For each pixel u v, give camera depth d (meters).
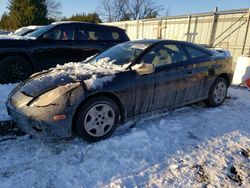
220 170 2.76
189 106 4.86
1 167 2.65
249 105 5.13
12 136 3.38
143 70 3.40
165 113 4.39
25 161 2.78
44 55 6.38
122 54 3.96
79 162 2.79
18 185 2.39
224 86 4.98
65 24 6.75
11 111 3.20
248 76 7.12
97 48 7.11
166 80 3.80
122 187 2.41
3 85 5.78
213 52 4.88
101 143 3.20
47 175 2.55
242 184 2.54
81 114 3.04
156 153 3.03
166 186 2.46
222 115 4.42
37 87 3.12
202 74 4.38
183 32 14.13
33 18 35.69
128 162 2.82
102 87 3.14
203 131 3.70
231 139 3.49
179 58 4.14
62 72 3.41
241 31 11.01
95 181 2.48
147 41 4.15
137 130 3.60
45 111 2.87
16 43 6.02
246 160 2.98
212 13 12.20
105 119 3.26
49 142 3.21
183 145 3.25
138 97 3.52
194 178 2.60
